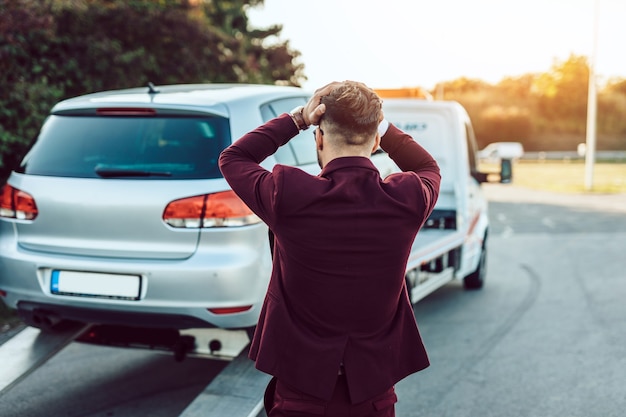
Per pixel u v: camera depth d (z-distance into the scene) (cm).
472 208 736
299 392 204
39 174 399
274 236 217
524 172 3825
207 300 363
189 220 366
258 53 2550
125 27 1042
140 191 371
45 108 751
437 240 598
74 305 379
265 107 434
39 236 392
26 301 396
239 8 2883
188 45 1160
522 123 7981
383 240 198
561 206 1841
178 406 428
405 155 231
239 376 376
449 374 489
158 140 390
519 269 905
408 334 217
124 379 476
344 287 199
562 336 582
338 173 201
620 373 485
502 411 419
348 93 204
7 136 657
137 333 412
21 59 812
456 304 711
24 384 466
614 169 4122
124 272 369
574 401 434
